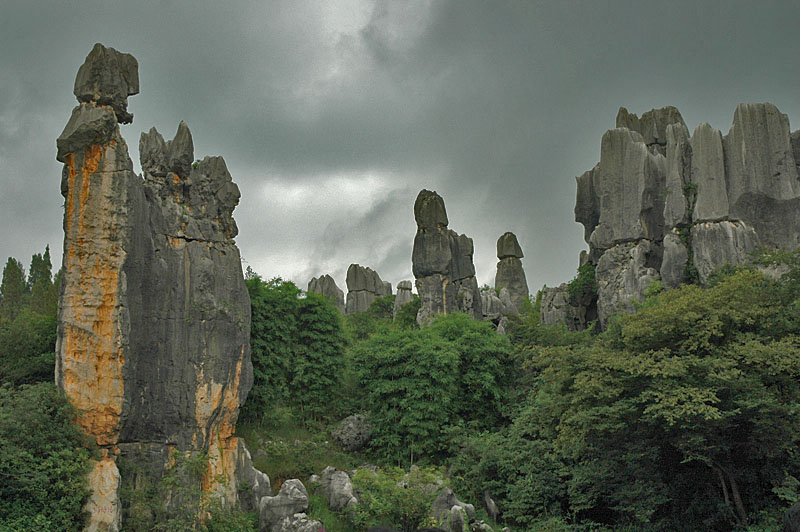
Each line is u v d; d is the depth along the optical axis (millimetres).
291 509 31047
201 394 31375
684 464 33656
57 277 44062
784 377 29719
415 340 46812
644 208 56594
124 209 28844
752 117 52750
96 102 29172
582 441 32906
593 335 57500
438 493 34281
